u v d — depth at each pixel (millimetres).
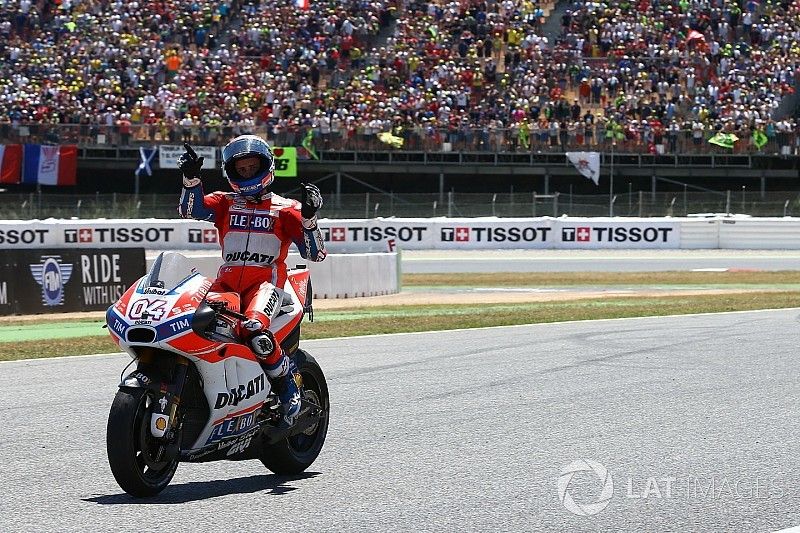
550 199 91688
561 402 20469
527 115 94562
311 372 15320
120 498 13094
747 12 102438
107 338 33250
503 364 26031
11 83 95188
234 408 13359
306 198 13578
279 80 96812
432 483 13922
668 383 22750
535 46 100250
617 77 97438
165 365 13094
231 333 13422
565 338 31766
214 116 93500
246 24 102625
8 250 45719
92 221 82000
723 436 17062
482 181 96812
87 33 101250
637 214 92312
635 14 102438
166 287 13250
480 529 11594
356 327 35812
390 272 58781
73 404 20516
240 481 14188
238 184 13906
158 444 12898
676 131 91688
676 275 70875
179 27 102312
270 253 14000
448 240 87625
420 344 30562
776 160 92688
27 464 15203
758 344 29641
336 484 13922
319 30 102438
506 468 14805
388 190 97062
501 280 67938
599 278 69062
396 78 97188
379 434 17438
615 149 91688
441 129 92562
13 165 87812
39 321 42844
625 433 17344
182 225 84125
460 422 18469
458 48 100562
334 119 93562
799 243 87312
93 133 90188
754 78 97750
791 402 20312
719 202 91875
